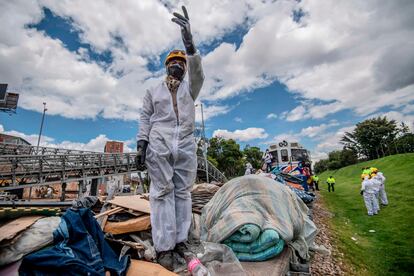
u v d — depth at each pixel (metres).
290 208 2.97
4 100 28.95
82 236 1.78
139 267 1.87
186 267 2.03
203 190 5.20
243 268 2.20
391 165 26.75
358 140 58.31
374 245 5.70
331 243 5.77
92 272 1.54
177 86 2.46
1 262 1.66
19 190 16.56
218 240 2.46
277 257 2.50
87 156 16.20
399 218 7.87
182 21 2.24
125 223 2.53
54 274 1.50
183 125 2.35
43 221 2.11
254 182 3.13
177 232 2.18
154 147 2.24
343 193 16.39
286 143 16.61
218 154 34.47
